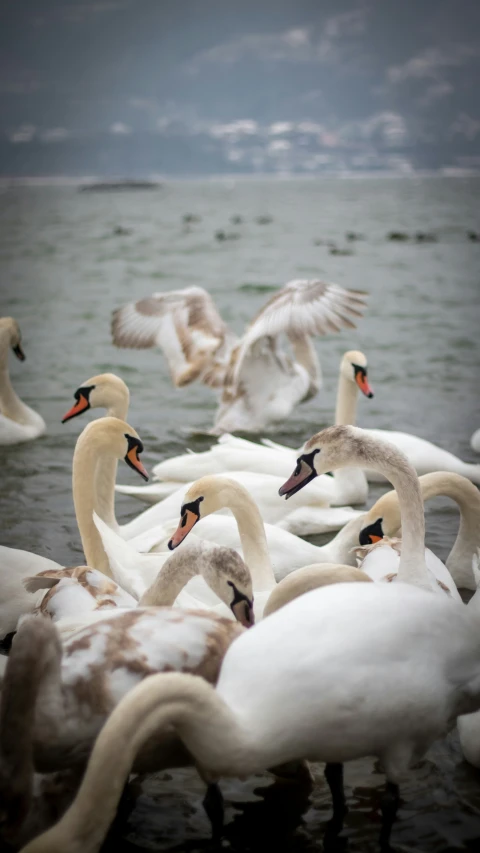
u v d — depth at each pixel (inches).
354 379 559.5
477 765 266.2
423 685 227.3
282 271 1723.7
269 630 229.5
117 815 249.6
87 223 3196.4
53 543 447.2
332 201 4825.3
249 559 343.6
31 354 938.1
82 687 221.9
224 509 447.5
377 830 241.9
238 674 223.8
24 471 560.7
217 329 637.3
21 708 205.2
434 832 240.7
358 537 391.5
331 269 1745.8
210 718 208.8
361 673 221.8
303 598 236.8
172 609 244.4
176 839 239.9
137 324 617.3
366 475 553.6
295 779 265.1
